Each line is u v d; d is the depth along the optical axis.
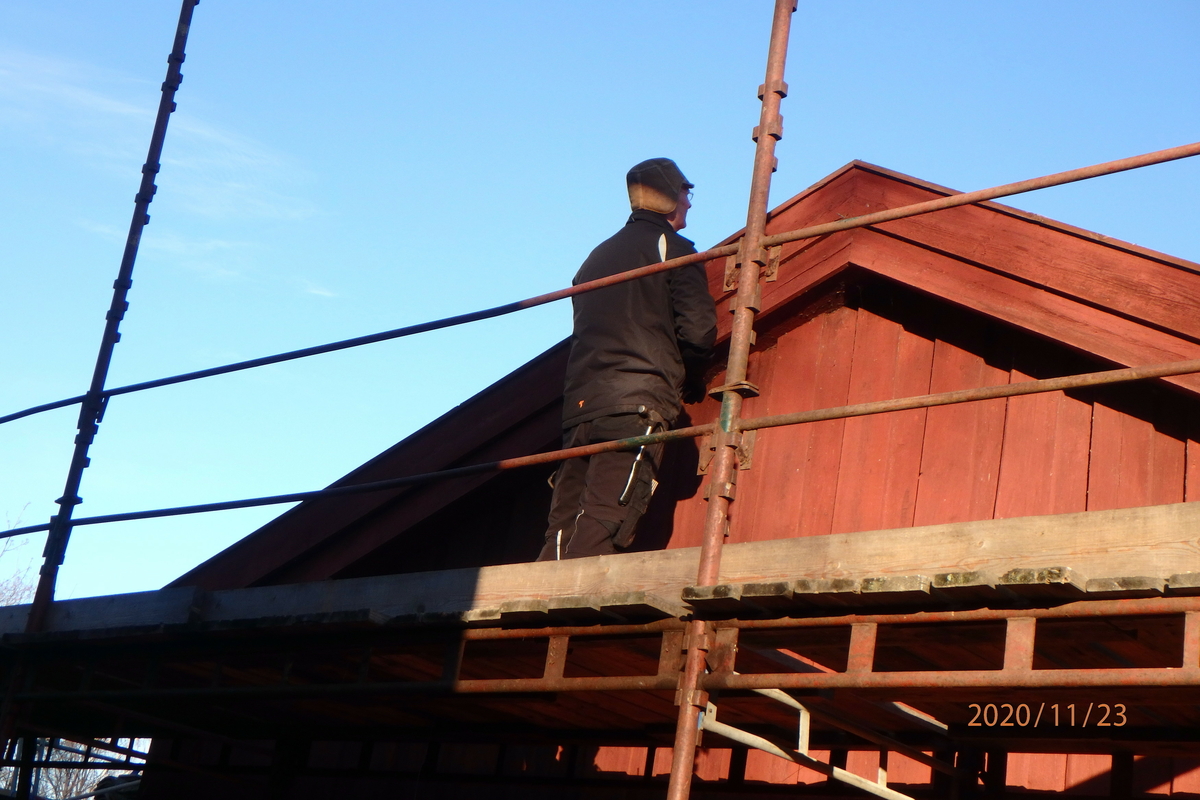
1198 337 4.46
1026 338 5.16
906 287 5.32
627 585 3.83
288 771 6.93
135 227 5.79
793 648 3.77
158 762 6.48
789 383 5.83
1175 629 2.98
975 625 3.16
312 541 6.52
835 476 5.48
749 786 5.14
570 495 5.11
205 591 4.89
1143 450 4.69
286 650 4.58
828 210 5.62
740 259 3.97
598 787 5.65
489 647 4.28
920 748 4.54
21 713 5.39
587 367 5.07
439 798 6.26
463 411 6.35
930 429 5.29
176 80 6.03
